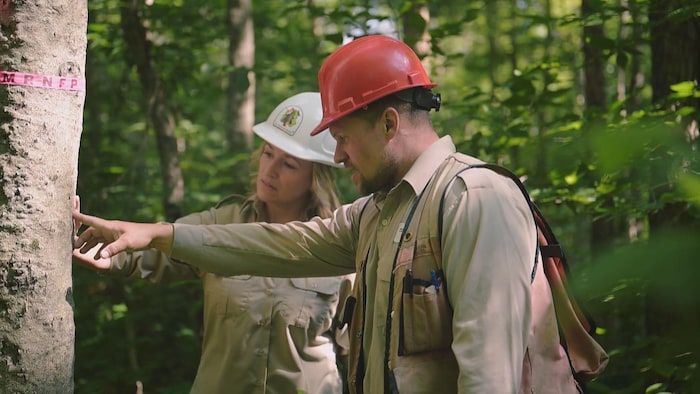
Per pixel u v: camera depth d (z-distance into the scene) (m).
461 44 10.88
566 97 5.68
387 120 1.87
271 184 2.75
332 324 2.77
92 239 2.18
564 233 5.45
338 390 2.74
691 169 1.05
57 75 1.72
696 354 0.96
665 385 2.72
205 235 2.26
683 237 0.90
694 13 2.85
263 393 2.65
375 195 2.03
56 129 1.72
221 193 5.54
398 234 1.82
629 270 0.91
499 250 1.63
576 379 1.84
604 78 4.54
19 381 1.68
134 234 2.16
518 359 1.59
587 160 1.16
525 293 1.63
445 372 1.72
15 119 1.67
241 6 5.57
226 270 2.29
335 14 4.21
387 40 1.94
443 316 1.71
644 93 5.89
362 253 2.02
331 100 1.92
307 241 2.30
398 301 1.76
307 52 7.21
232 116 5.75
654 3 3.32
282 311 2.66
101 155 5.10
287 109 2.84
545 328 1.74
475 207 1.67
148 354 4.54
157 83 4.29
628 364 3.13
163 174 4.30
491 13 8.20
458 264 1.66
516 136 3.80
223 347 2.69
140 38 4.21
